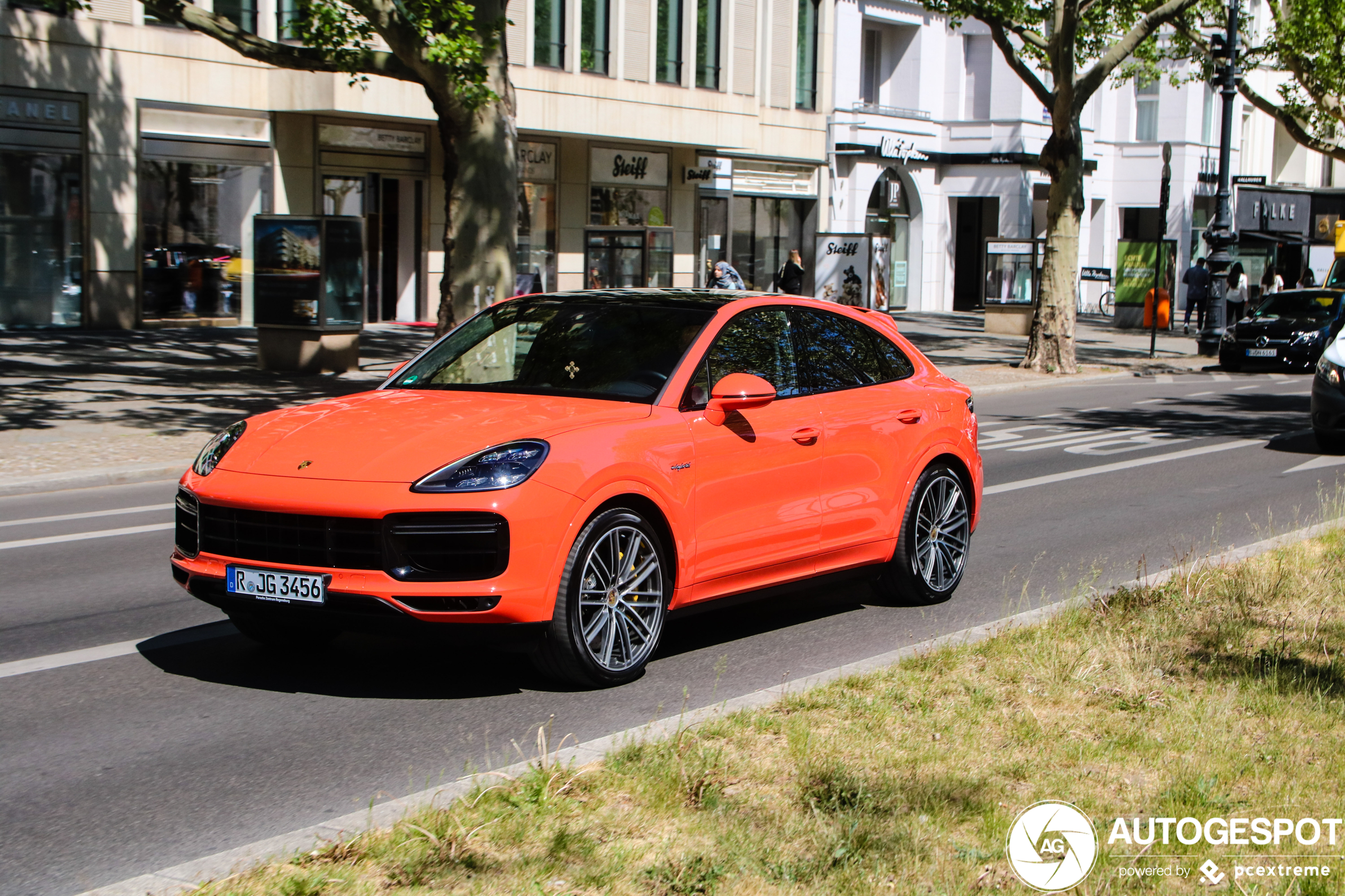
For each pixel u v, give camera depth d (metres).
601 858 3.75
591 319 6.64
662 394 6.10
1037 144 45.31
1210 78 34.06
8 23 24.09
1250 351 26.92
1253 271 51.81
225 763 4.85
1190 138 51.38
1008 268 34.84
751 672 6.11
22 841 4.13
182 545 5.84
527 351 6.54
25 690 5.78
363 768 4.79
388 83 27.64
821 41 41.25
